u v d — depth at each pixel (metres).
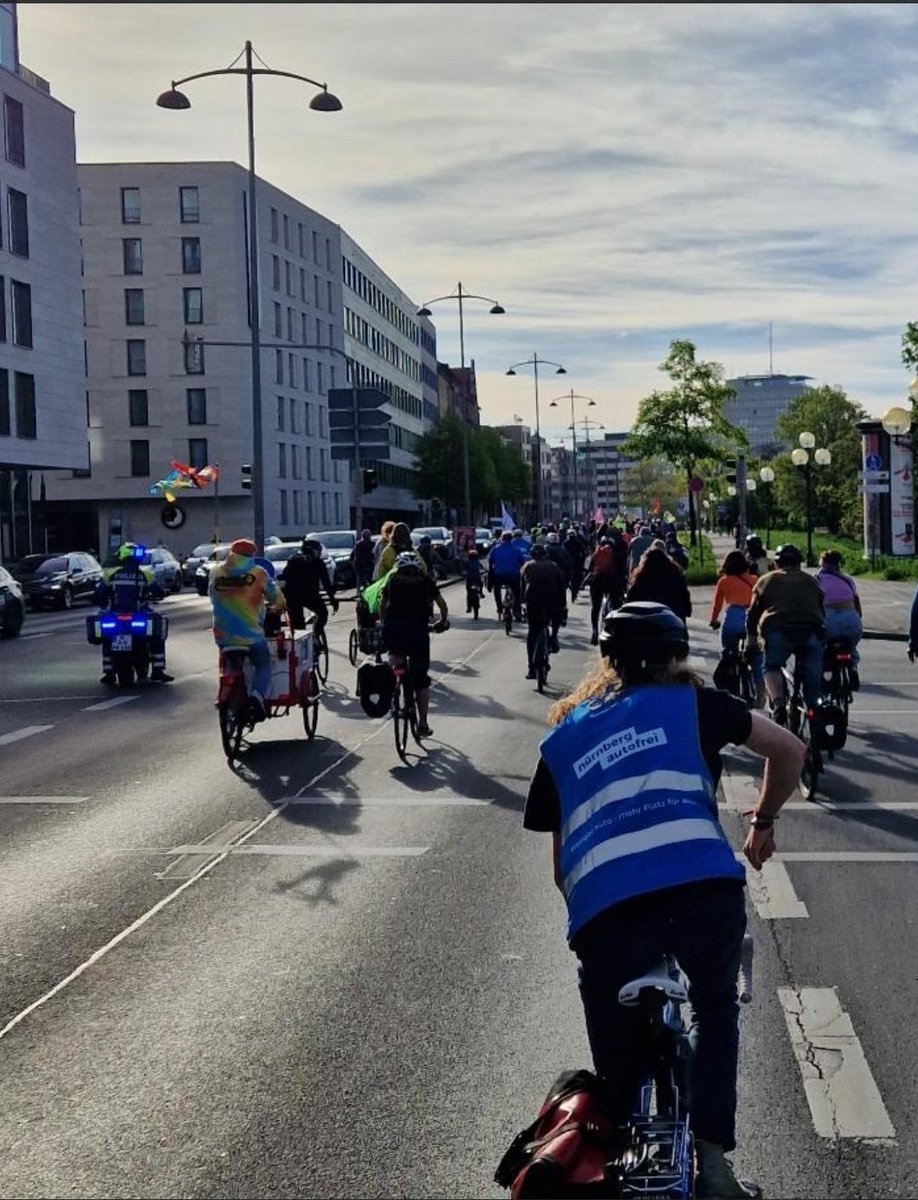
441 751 13.44
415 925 7.40
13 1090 5.27
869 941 6.98
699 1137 3.50
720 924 3.53
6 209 52.41
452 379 168.62
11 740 14.95
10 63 55.12
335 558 46.56
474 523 115.00
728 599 14.95
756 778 11.68
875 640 24.75
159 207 86.50
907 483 49.94
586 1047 5.58
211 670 22.64
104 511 88.19
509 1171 3.42
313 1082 5.27
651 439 59.97
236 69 35.50
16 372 53.03
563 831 3.76
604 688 3.93
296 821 10.21
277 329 91.81
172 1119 4.96
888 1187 4.35
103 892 8.23
